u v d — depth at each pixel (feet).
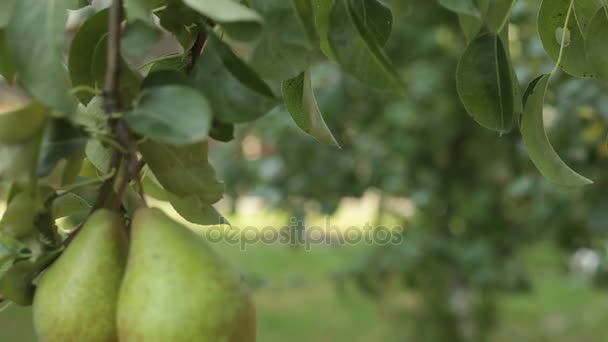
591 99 5.88
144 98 2.14
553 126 6.19
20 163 2.08
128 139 2.17
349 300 14.38
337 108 7.86
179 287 2.13
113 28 2.19
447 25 7.98
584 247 7.67
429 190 8.14
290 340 13.99
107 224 2.24
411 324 10.00
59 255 2.37
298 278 12.43
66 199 2.52
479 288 8.64
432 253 8.40
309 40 2.40
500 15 2.75
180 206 2.53
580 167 6.37
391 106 8.16
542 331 13.75
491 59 2.73
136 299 2.13
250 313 2.19
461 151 8.63
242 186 8.34
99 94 2.21
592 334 13.62
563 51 2.98
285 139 7.95
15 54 2.18
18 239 2.35
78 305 2.19
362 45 2.50
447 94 8.50
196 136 2.08
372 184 8.15
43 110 2.09
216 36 2.28
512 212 8.49
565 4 2.94
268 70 2.41
